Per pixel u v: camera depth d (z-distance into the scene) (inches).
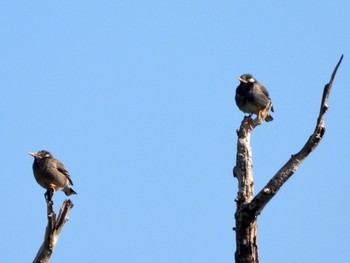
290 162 526.9
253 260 531.8
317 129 518.6
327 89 510.3
